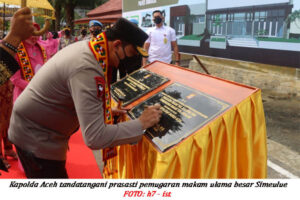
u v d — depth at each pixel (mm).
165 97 1707
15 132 1454
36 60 2740
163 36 4586
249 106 1508
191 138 1308
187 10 4879
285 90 4918
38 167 1440
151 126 1480
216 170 1433
